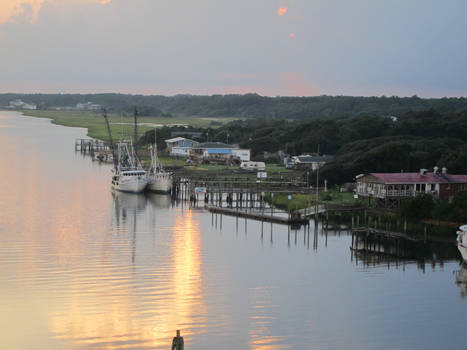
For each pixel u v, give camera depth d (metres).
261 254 83.00
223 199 128.50
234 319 59.72
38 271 72.75
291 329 57.97
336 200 116.00
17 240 87.94
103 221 103.06
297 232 96.44
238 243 88.75
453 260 81.44
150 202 124.25
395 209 103.38
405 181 104.69
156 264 76.88
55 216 106.38
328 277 73.50
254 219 106.19
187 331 56.78
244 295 66.44
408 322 60.44
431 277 74.00
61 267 74.50
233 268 76.06
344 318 60.88
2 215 106.00
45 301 62.94
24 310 60.66
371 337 56.88
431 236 93.19
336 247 87.38
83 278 70.38
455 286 70.88
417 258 82.31
